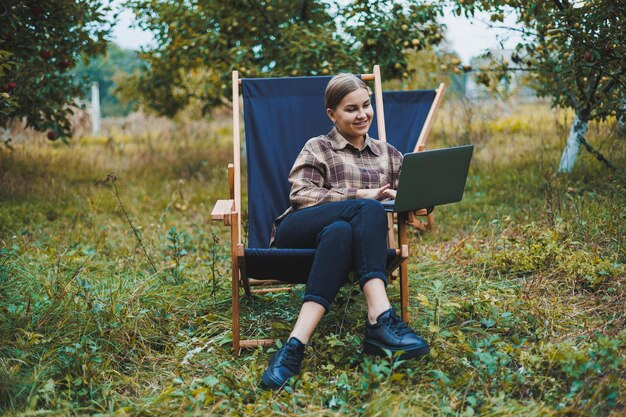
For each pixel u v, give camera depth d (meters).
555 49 4.73
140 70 8.24
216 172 7.36
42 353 2.52
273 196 3.12
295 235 2.59
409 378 2.25
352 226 2.43
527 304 2.83
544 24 4.19
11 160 6.99
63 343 2.59
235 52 6.10
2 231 4.61
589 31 3.92
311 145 2.76
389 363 2.25
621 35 3.84
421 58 6.88
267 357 2.60
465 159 2.50
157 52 7.11
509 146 7.01
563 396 2.10
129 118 13.60
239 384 2.31
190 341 2.76
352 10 5.57
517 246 3.61
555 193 4.17
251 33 6.32
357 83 2.70
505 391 2.16
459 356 2.47
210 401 2.19
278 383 2.27
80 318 2.78
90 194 6.13
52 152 8.50
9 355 2.45
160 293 3.29
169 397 2.26
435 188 2.49
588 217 3.69
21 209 5.39
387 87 7.27
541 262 3.31
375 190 2.58
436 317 2.70
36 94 5.66
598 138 5.69
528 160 6.05
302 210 2.61
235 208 2.75
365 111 2.71
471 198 5.31
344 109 2.70
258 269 2.58
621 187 4.07
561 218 3.69
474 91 7.29
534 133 7.60
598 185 4.51
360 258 2.39
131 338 2.71
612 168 4.66
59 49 5.33
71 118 10.65
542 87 5.49
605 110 4.49
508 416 2.00
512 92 5.77
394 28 5.52
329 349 2.48
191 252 4.43
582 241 3.45
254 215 3.05
